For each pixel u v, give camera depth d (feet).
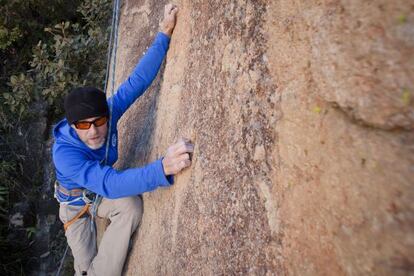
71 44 12.66
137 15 9.68
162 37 6.51
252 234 3.47
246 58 3.93
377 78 2.37
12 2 13.89
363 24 2.51
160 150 5.96
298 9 3.23
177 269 4.76
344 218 2.51
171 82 6.15
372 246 2.27
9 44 14.83
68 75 12.53
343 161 2.57
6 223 13.67
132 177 5.06
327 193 2.68
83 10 13.37
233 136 4.00
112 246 6.62
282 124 3.28
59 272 11.64
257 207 3.47
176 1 6.68
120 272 6.80
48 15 15.11
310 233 2.81
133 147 7.24
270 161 3.39
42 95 14.49
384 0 2.37
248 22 4.01
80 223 6.92
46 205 14.07
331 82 2.74
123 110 6.29
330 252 2.59
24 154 14.60
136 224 6.63
